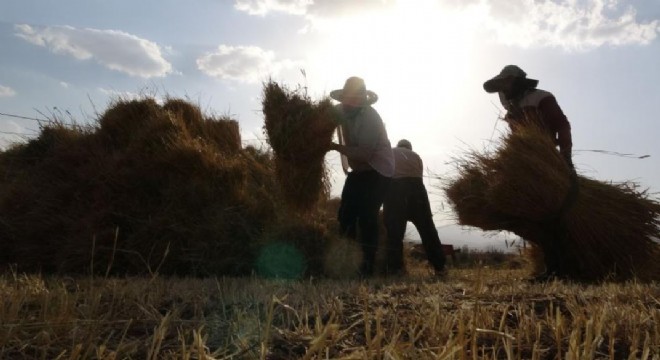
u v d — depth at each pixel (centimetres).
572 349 183
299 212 630
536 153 608
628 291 370
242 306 270
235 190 686
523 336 230
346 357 173
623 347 225
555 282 418
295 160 607
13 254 671
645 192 630
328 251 661
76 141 766
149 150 703
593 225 602
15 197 709
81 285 347
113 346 205
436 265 730
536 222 617
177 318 247
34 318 222
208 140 778
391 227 730
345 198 642
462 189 656
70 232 656
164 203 664
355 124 618
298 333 224
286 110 605
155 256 629
